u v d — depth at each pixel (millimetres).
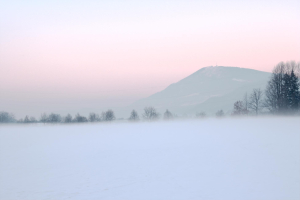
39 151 33281
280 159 22094
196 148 30188
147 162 23094
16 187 16859
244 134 43406
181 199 13469
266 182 15758
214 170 19203
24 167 23172
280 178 16500
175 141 37969
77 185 16750
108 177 18438
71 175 19453
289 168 18938
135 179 17609
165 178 17562
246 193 13969
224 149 28562
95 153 29578
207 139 38844
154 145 34438
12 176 19891
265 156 23594
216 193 14164
